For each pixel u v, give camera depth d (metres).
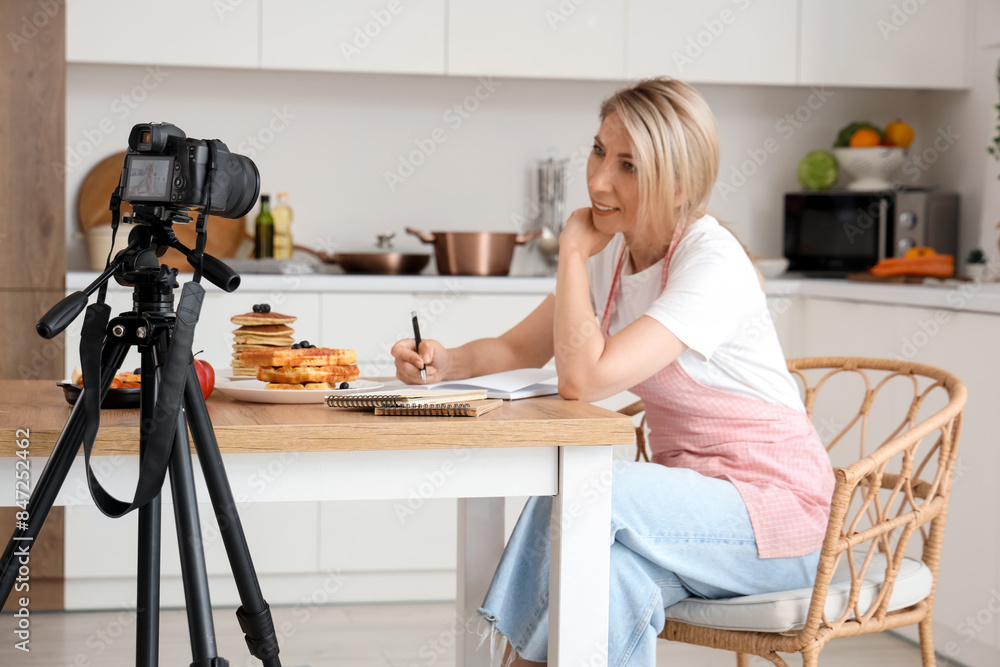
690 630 1.47
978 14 3.37
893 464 2.61
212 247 3.33
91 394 1.02
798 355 3.19
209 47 3.06
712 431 1.61
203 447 1.07
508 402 1.42
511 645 1.42
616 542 1.45
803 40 3.35
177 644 2.52
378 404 1.26
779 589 1.49
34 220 2.95
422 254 3.23
